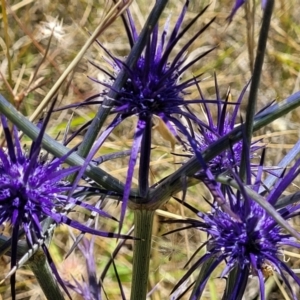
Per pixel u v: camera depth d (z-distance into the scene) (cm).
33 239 24
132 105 25
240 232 25
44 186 24
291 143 53
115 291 44
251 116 24
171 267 44
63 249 43
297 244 25
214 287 42
